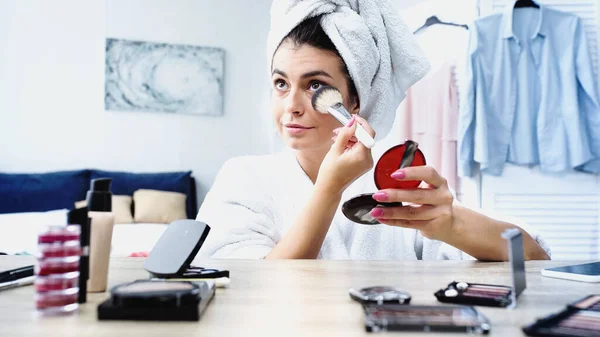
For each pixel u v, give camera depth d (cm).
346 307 39
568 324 32
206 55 328
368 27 85
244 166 95
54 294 37
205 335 31
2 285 48
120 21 322
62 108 315
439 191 62
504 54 234
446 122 248
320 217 74
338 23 80
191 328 33
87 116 318
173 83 324
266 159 98
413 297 43
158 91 323
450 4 247
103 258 46
